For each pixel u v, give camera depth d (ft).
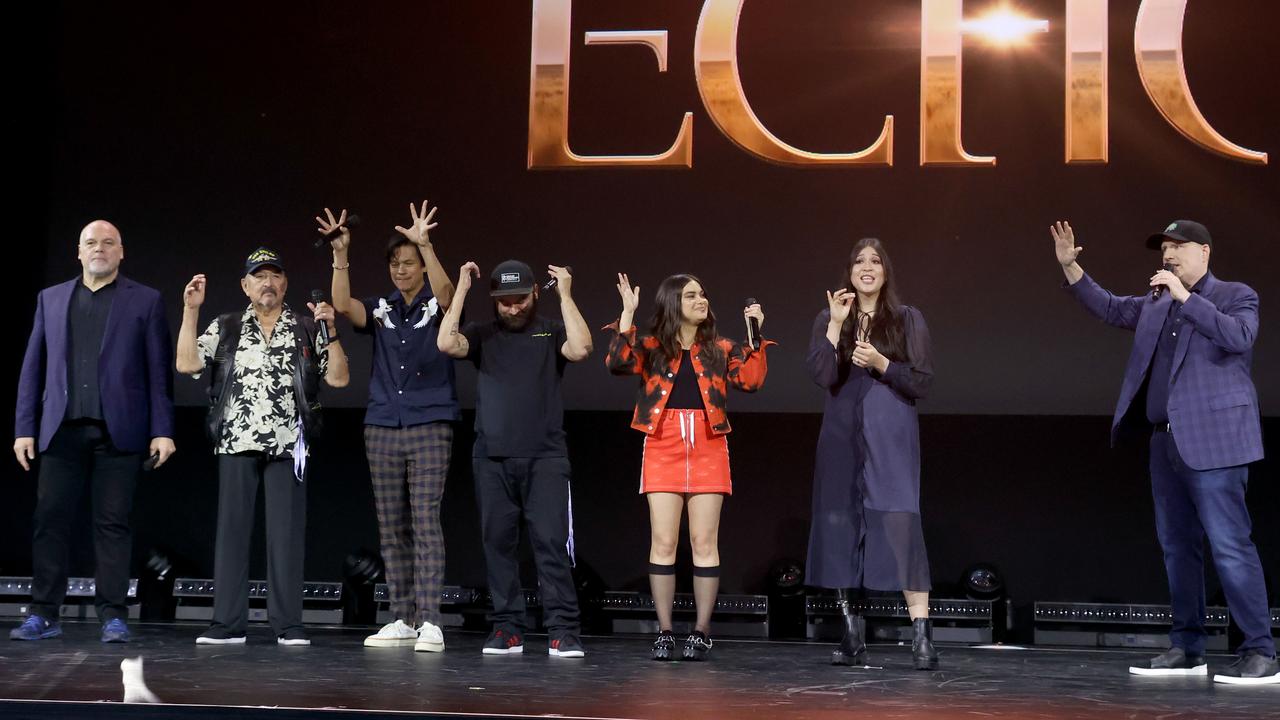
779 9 18.25
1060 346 17.44
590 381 18.24
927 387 13.50
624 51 18.45
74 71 19.10
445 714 9.30
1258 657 12.55
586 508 18.19
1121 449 17.34
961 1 17.90
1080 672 13.32
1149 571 17.24
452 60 18.74
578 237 18.31
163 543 18.67
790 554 17.84
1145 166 17.38
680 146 18.22
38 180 19.01
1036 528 17.46
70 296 15.42
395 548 16.12
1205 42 17.39
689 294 14.55
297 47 18.95
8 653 13.14
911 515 13.37
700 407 14.49
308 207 18.75
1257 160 17.15
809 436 17.89
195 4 19.08
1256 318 13.03
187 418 18.84
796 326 17.90
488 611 17.83
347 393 18.67
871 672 12.93
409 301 16.20
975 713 9.94
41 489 15.14
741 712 9.82
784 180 18.04
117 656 13.05
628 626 17.87
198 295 15.37
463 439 18.51
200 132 18.95
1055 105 17.63
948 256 17.69
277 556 15.31
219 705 9.60
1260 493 17.03
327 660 13.12
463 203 18.53
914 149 17.88
